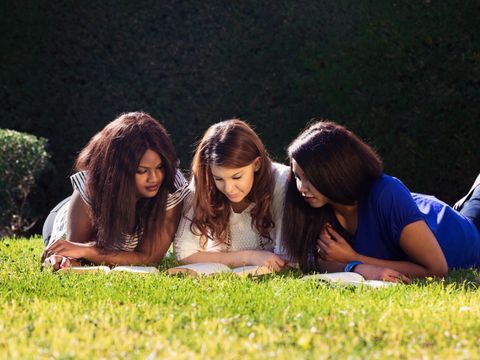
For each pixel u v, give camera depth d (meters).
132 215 4.85
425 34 8.04
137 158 4.71
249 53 8.43
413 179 8.13
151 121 4.86
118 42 8.66
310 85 8.29
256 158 4.71
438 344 3.10
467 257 5.14
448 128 8.06
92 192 4.88
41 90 8.80
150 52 8.61
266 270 4.81
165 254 5.53
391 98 8.13
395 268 4.66
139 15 8.60
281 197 4.95
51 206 8.91
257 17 8.39
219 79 8.50
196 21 8.51
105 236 4.89
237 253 5.00
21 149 8.02
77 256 4.91
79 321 3.38
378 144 8.17
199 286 4.20
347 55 8.19
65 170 8.84
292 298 3.89
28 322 3.37
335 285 4.27
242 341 3.09
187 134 8.59
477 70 7.96
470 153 8.02
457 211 5.56
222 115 8.52
